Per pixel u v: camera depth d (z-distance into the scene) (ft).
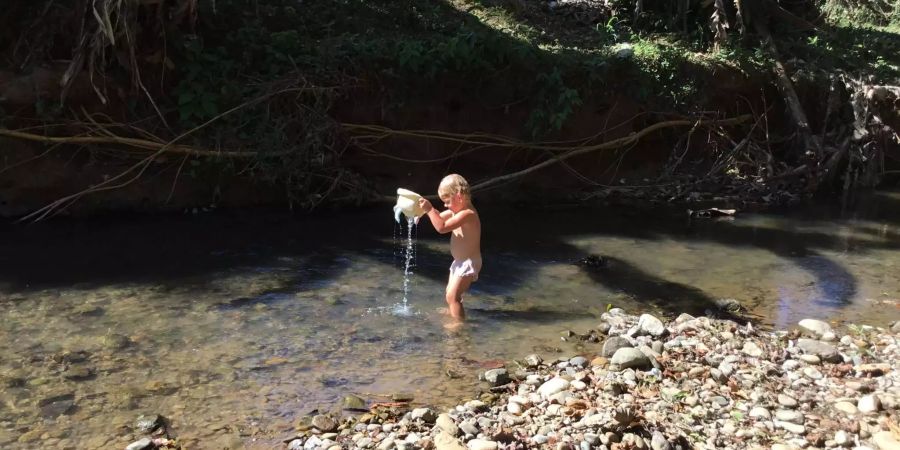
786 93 43.75
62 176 28.17
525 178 36.47
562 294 22.57
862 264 26.96
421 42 36.19
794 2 57.67
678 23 51.08
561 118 35.47
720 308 21.72
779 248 28.94
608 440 13.38
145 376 15.80
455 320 19.89
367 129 33.27
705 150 41.91
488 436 13.44
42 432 13.42
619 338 18.25
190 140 29.96
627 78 39.37
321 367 16.65
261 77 32.09
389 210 32.09
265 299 20.79
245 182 31.22
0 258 23.18
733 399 15.65
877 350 18.75
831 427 14.48
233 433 13.67
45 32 28.35
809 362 17.84
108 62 29.14
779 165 42.32
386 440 13.35
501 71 36.06
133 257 24.04
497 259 25.96
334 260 24.77
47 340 17.38
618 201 36.47
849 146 43.29
